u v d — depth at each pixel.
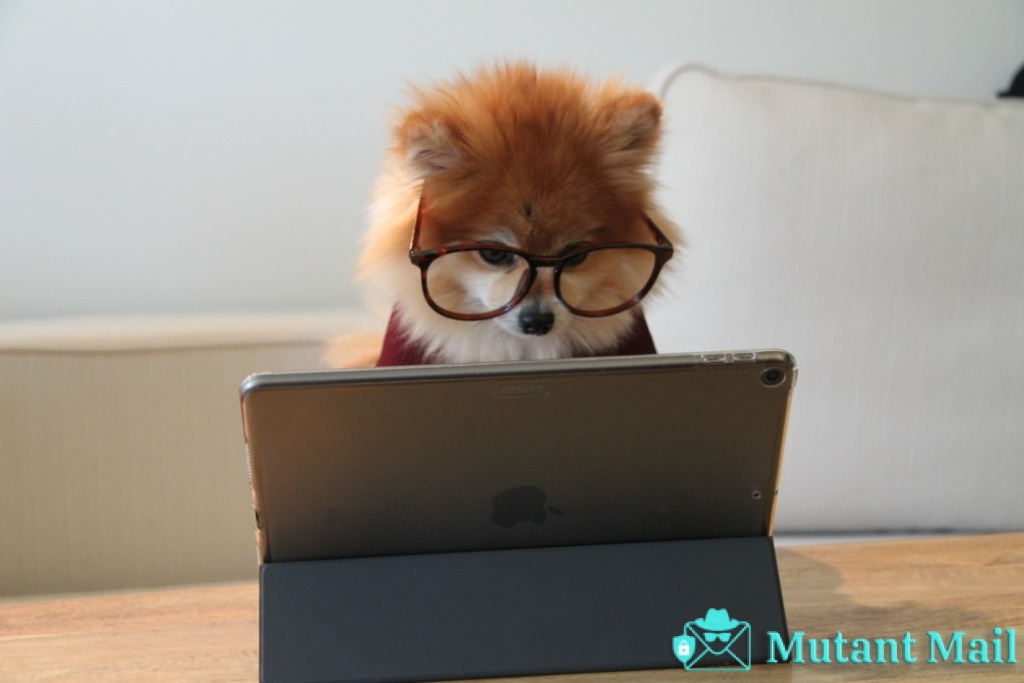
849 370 1.95
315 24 2.52
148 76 2.48
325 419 0.98
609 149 1.44
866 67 2.76
